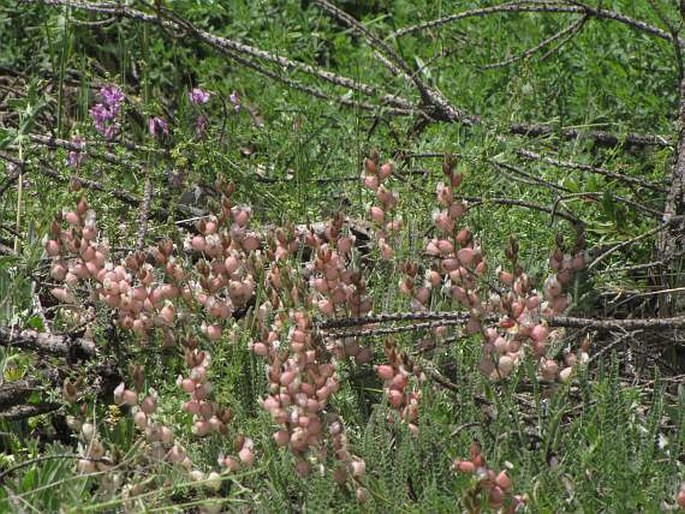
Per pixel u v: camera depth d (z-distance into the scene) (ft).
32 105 21.15
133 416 14.14
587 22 24.94
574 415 15.62
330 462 13.47
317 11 28.30
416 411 14.01
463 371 15.37
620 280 19.22
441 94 24.36
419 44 26.78
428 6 27.35
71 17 25.62
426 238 18.48
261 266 15.84
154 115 23.17
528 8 22.57
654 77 23.95
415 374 14.32
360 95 23.03
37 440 14.78
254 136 23.99
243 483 14.14
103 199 19.58
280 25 26.55
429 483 13.48
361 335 15.07
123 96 22.54
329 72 24.66
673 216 18.67
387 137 23.20
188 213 20.57
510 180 20.48
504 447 13.97
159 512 13.37
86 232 15.66
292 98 23.44
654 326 15.43
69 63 25.81
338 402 14.99
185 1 26.61
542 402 15.57
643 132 23.18
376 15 29.37
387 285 17.19
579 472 13.60
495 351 14.19
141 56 26.94
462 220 19.01
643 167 22.13
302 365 13.41
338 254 15.76
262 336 14.69
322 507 12.91
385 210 16.35
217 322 15.78
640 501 13.08
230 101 23.99
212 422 13.99
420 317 15.01
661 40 23.86
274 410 13.33
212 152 20.86
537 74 24.67
